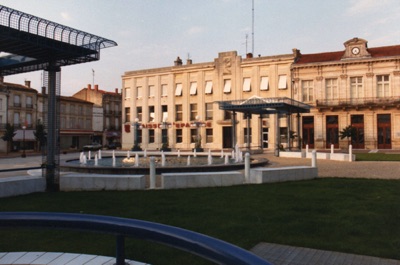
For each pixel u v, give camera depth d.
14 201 8.78
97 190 10.62
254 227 5.95
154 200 8.62
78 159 24.52
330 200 8.34
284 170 12.09
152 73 50.81
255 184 11.30
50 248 4.83
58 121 10.64
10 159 31.48
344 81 39.44
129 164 19.91
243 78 44.62
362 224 6.09
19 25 8.26
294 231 5.70
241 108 27.20
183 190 10.23
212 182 11.01
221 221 6.38
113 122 68.81
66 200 8.84
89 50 9.84
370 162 20.36
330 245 4.99
